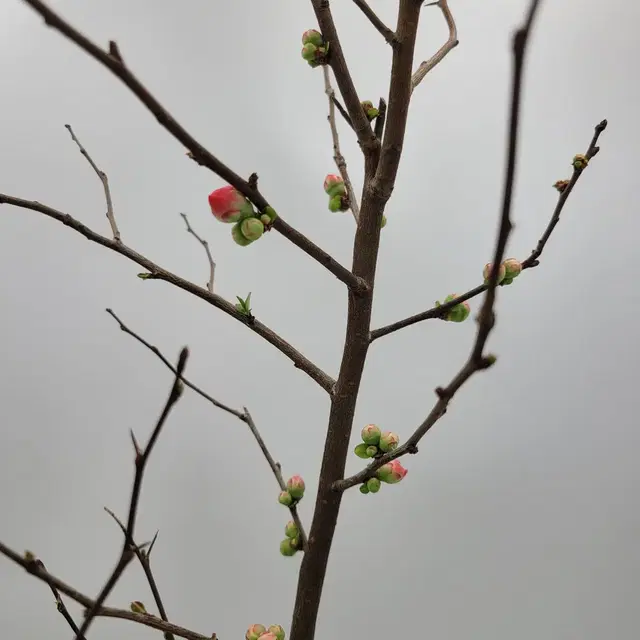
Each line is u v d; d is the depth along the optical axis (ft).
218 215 1.42
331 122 1.72
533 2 1.20
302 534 1.67
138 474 1.29
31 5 1.19
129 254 1.51
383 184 1.51
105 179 1.61
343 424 1.57
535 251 1.57
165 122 1.28
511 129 1.22
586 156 1.56
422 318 1.57
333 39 1.47
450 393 1.34
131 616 1.41
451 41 1.68
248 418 1.70
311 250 1.46
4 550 1.30
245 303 1.56
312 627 1.62
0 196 1.45
